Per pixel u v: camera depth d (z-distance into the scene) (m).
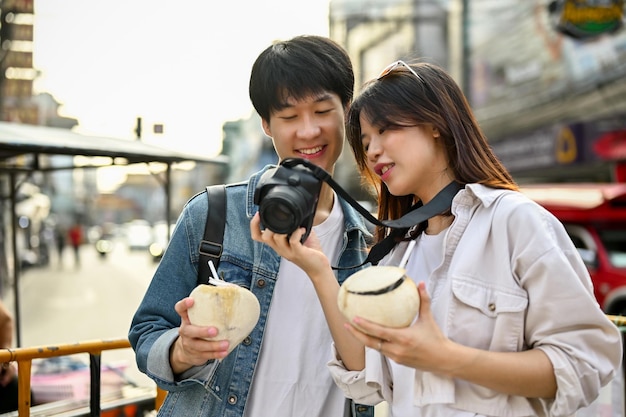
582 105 11.23
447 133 1.33
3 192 11.94
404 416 1.32
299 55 1.47
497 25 13.46
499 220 1.24
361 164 1.58
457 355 1.11
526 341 1.24
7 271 11.95
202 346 1.25
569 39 11.09
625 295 7.30
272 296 1.56
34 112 12.41
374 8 17.52
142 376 4.75
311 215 1.26
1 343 3.54
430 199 1.40
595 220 7.99
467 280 1.23
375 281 1.12
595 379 1.17
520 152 12.88
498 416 1.21
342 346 1.38
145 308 1.53
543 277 1.18
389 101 1.31
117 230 62.38
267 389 1.54
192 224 1.57
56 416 2.84
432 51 16.17
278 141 1.54
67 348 2.28
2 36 8.91
